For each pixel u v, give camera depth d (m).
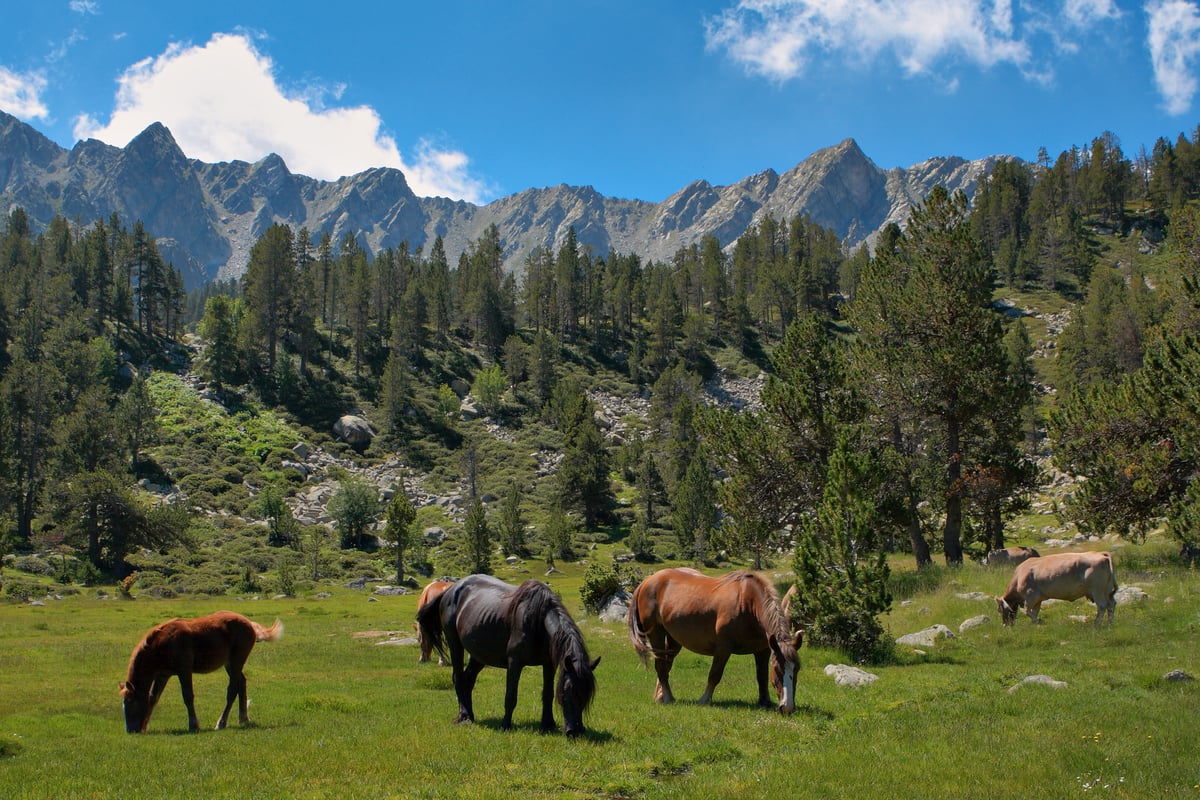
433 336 145.12
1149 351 30.94
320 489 95.19
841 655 17.81
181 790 8.30
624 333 154.62
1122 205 163.25
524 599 10.78
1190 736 9.34
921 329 34.41
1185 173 158.38
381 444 110.50
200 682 18.19
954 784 7.81
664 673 13.58
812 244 176.75
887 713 11.62
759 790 7.76
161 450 95.69
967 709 11.38
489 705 13.78
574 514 95.38
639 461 105.56
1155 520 30.84
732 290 166.62
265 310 122.00
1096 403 31.36
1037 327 127.50
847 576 18.20
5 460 70.50
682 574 13.48
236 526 82.12
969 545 41.94
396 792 7.98
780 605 11.89
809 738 10.30
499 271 174.38
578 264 157.38
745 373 136.12
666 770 8.89
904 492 33.53
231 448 100.06
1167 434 29.20
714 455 36.47
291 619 35.94
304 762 9.38
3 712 14.69
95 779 8.98
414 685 17.25
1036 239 150.50
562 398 123.31
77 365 97.38
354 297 128.62
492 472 106.44
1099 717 10.43
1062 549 50.12
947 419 33.53
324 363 127.31
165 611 40.69
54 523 70.50
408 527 72.31
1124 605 20.94
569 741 9.94
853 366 36.00
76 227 184.50
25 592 51.38
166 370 118.69
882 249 37.72
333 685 17.42
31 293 117.62
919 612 23.67
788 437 34.03
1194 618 18.20
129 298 124.56
